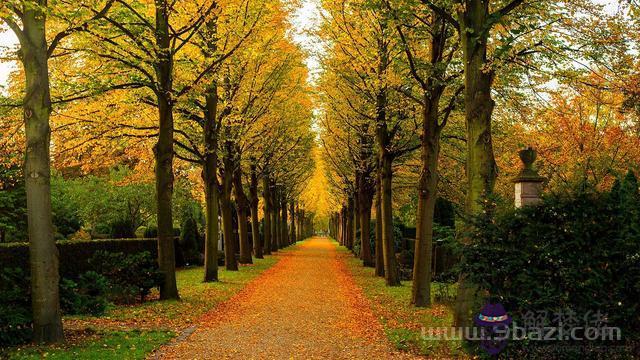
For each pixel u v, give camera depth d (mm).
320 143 32375
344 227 52000
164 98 13305
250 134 20938
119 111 14523
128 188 30859
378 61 13859
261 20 16141
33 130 7965
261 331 9523
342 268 24703
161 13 12859
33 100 7965
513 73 11383
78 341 8125
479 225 7039
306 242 69062
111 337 8461
